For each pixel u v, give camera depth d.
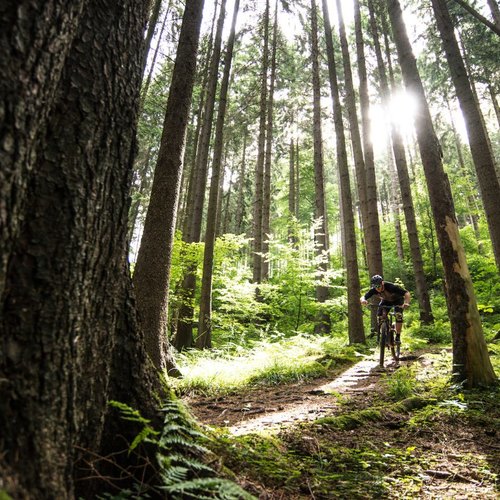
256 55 20.23
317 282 13.43
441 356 7.12
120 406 1.83
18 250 1.47
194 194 14.76
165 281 6.14
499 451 3.18
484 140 7.90
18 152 1.40
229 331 11.30
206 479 1.76
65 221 1.61
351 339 10.57
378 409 4.24
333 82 12.30
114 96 1.92
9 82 1.37
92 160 1.77
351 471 2.81
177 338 10.21
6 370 1.36
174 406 2.21
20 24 1.40
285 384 6.45
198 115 15.73
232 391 5.88
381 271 12.19
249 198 28.44
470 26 16.39
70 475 1.54
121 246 1.97
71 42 1.71
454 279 5.39
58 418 1.51
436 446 3.35
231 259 12.98
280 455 2.84
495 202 7.77
